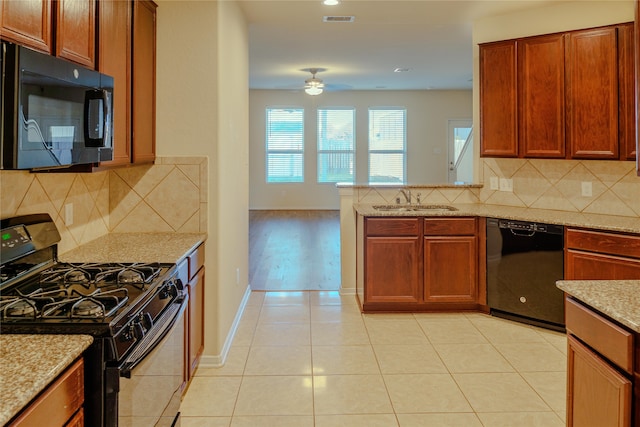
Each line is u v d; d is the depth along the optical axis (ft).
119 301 5.08
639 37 5.97
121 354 4.60
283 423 7.56
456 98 33.81
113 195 9.69
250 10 13.33
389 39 17.66
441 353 10.25
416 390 8.64
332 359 9.98
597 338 4.90
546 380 8.98
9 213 6.30
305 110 33.76
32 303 4.89
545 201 13.03
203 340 9.52
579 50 11.39
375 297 12.75
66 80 5.15
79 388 4.27
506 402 8.19
